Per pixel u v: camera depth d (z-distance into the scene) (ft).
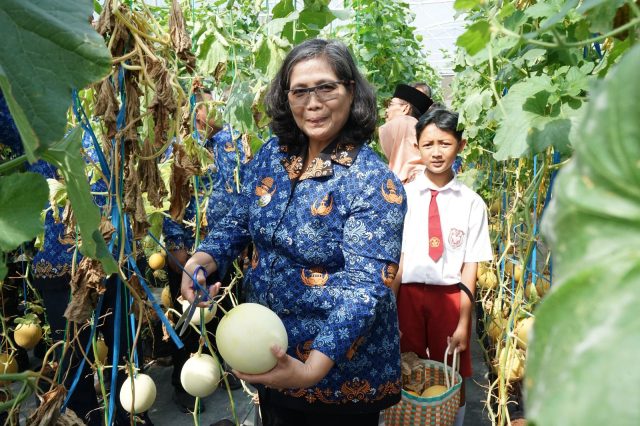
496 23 2.82
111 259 3.91
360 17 18.21
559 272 1.30
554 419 1.07
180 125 5.73
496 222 13.50
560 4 5.12
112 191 5.00
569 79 5.01
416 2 37.01
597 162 1.24
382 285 4.89
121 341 7.93
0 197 2.85
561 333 1.18
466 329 8.27
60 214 7.78
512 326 7.54
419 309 8.51
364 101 5.50
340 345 4.65
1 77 2.18
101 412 8.39
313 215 5.32
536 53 5.53
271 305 5.59
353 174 5.24
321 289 5.36
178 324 5.32
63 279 7.91
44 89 2.60
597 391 1.04
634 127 1.19
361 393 5.42
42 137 2.55
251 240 6.35
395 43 19.04
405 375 7.73
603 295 1.15
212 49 7.13
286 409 5.90
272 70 7.53
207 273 5.89
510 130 4.97
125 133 4.97
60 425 4.96
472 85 10.66
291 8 7.79
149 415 10.36
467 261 8.51
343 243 5.16
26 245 9.66
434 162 8.47
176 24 5.10
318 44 5.35
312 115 5.26
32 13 2.63
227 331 4.57
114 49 4.86
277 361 4.52
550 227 1.38
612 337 1.08
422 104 12.84
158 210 7.88
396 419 7.16
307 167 5.62
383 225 5.03
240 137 8.80
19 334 9.60
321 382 5.39
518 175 7.89
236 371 4.58
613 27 3.31
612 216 1.21
